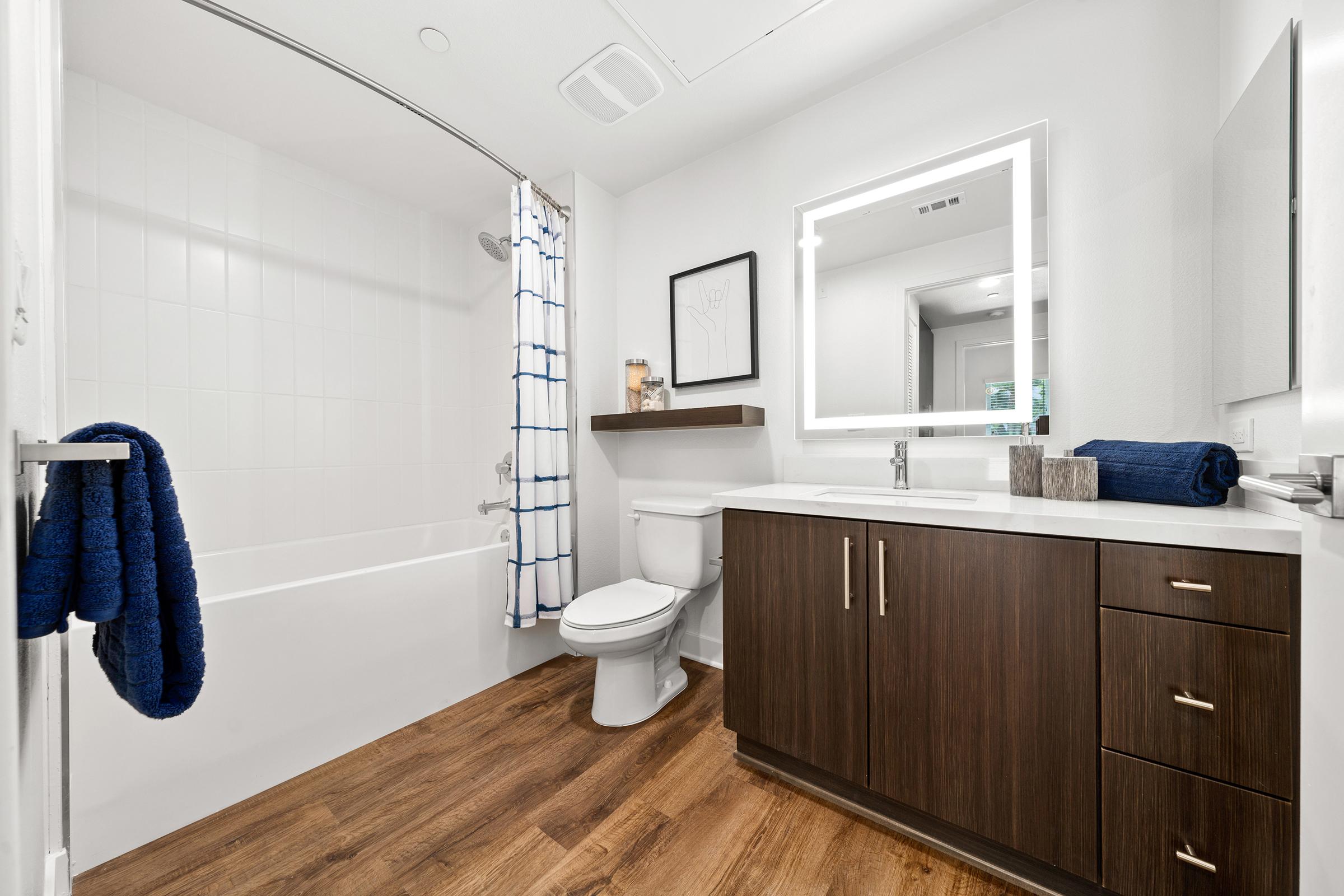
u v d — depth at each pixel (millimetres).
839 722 1337
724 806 1372
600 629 1676
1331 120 563
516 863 1186
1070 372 1467
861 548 1294
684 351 2332
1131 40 1390
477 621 2002
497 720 1799
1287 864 830
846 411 1872
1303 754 643
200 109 1968
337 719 1578
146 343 1922
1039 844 1062
